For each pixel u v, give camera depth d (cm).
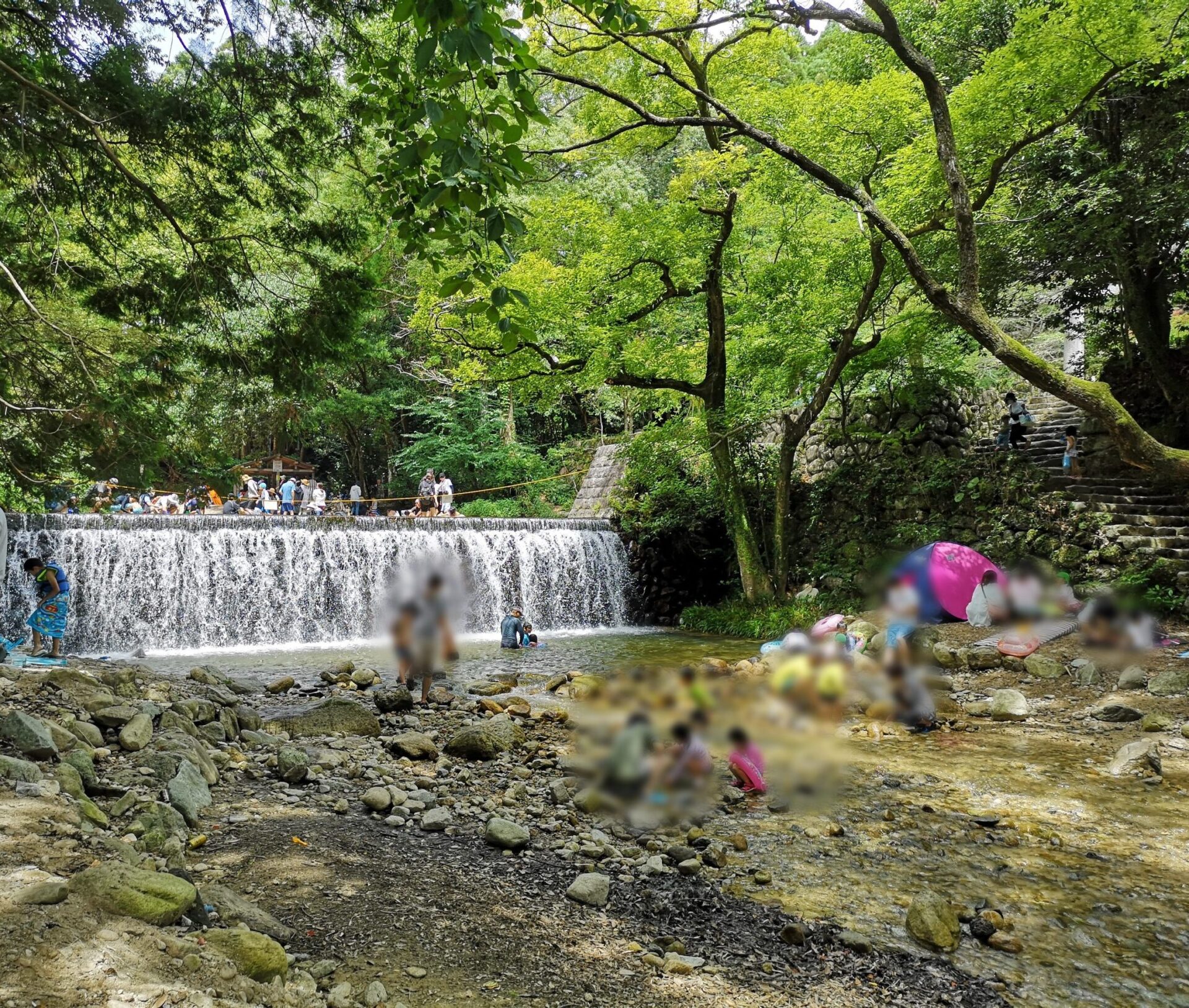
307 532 1578
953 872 454
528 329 410
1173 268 1452
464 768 634
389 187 467
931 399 1716
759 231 1853
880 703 800
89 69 706
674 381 1605
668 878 435
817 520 1780
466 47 303
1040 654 1002
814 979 335
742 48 1391
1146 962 357
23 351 903
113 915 265
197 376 975
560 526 1919
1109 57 1049
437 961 323
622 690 934
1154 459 751
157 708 594
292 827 462
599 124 1451
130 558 1393
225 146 810
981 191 1282
